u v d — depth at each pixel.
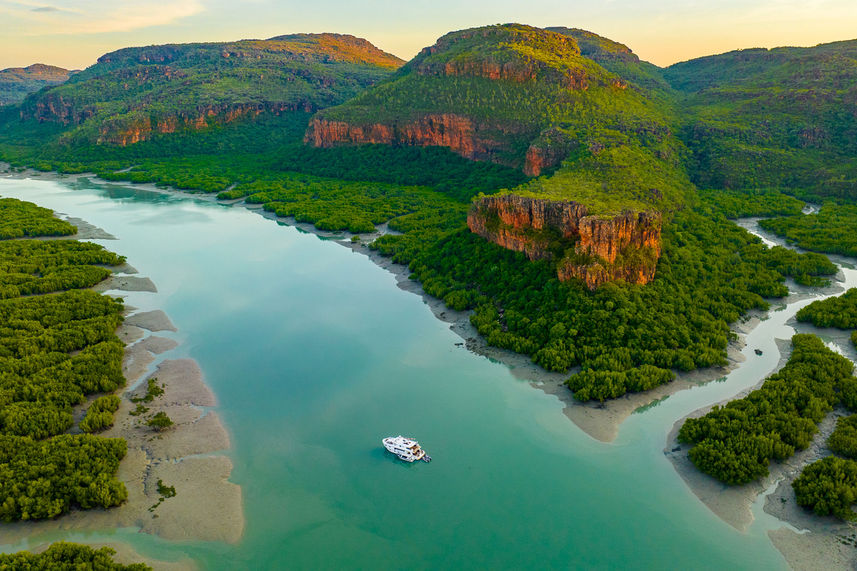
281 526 69.44
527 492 74.38
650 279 123.38
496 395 96.31
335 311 133.00
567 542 66.69
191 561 64.31
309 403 95.12
